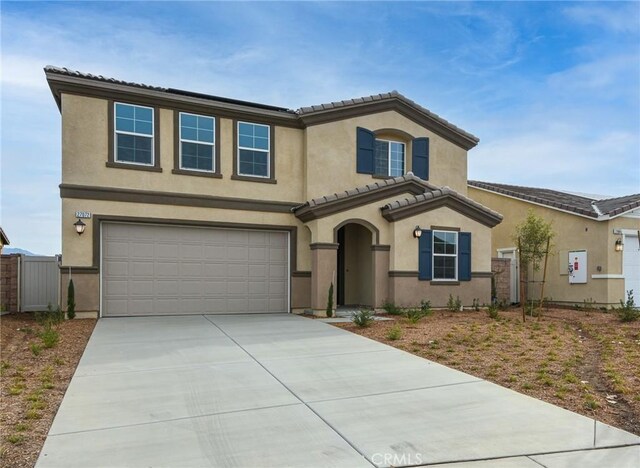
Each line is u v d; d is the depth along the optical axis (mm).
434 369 7742
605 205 18312
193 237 14383
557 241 18609
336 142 16031
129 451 4598
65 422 5352
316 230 14422
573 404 6059
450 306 15172
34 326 11914
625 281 16922
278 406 5945
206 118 14578
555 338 10406
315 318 13781
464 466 4336
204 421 5422
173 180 14047
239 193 14844
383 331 11133
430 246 15398
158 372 7531
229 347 9422
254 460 4418
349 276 17562
